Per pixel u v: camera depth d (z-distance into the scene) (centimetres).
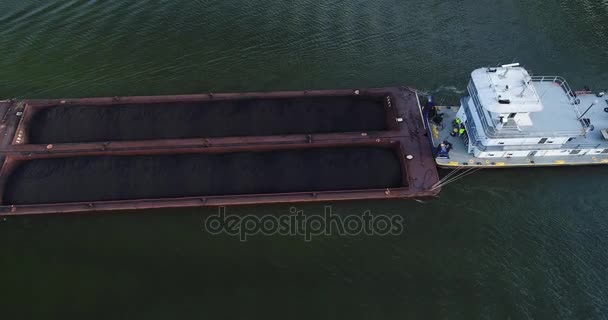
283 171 3291
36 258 2925
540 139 3262
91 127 3516
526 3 4925
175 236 3053
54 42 4353
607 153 3419
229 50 4359
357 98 3819
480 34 4588
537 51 4444
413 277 2892
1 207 3031
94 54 4266
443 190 3300
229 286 2838
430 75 4200
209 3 4791
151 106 3631
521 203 3266
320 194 3167
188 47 4369
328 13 4744
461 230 3116
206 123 3566
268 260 2956
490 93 3138
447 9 4847
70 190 3144
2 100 3822
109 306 2752
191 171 3266
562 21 4725
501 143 3294
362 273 2908
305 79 4138
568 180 3403
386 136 3519
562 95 3484
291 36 4500
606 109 3641
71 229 3058
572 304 2800
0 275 2839
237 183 3238
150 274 2878
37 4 4684
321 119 3625
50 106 3656
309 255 2981
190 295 2797
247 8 4756
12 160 3303
